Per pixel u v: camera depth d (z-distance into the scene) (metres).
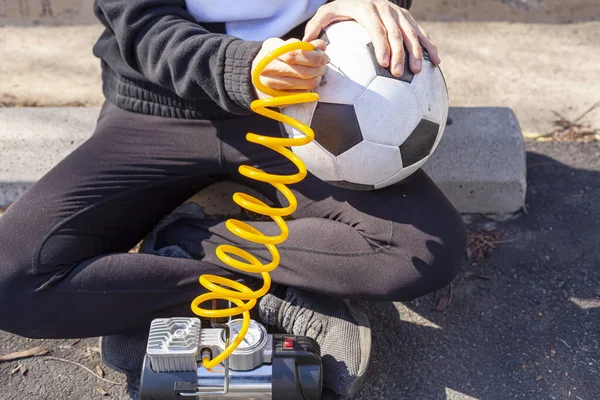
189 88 1.43
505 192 2.03
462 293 1.80
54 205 1.51
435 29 3.03
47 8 3.09
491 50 2.87
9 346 1.67
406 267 1.47
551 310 1.74
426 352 1.63
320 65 1.24
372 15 1.34
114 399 1.53
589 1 3.09
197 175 1.69
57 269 1.45
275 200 1.71
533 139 2.35
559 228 2.00
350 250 1.50
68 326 1.47
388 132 1.31
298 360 1.39
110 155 1.62
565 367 1.59
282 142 1.26
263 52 1.28
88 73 2.70
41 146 2.09
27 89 2.57
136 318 1.50
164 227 1.72
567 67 2.74
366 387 1.54
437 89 1.37
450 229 1.51
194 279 1.51
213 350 1.36
